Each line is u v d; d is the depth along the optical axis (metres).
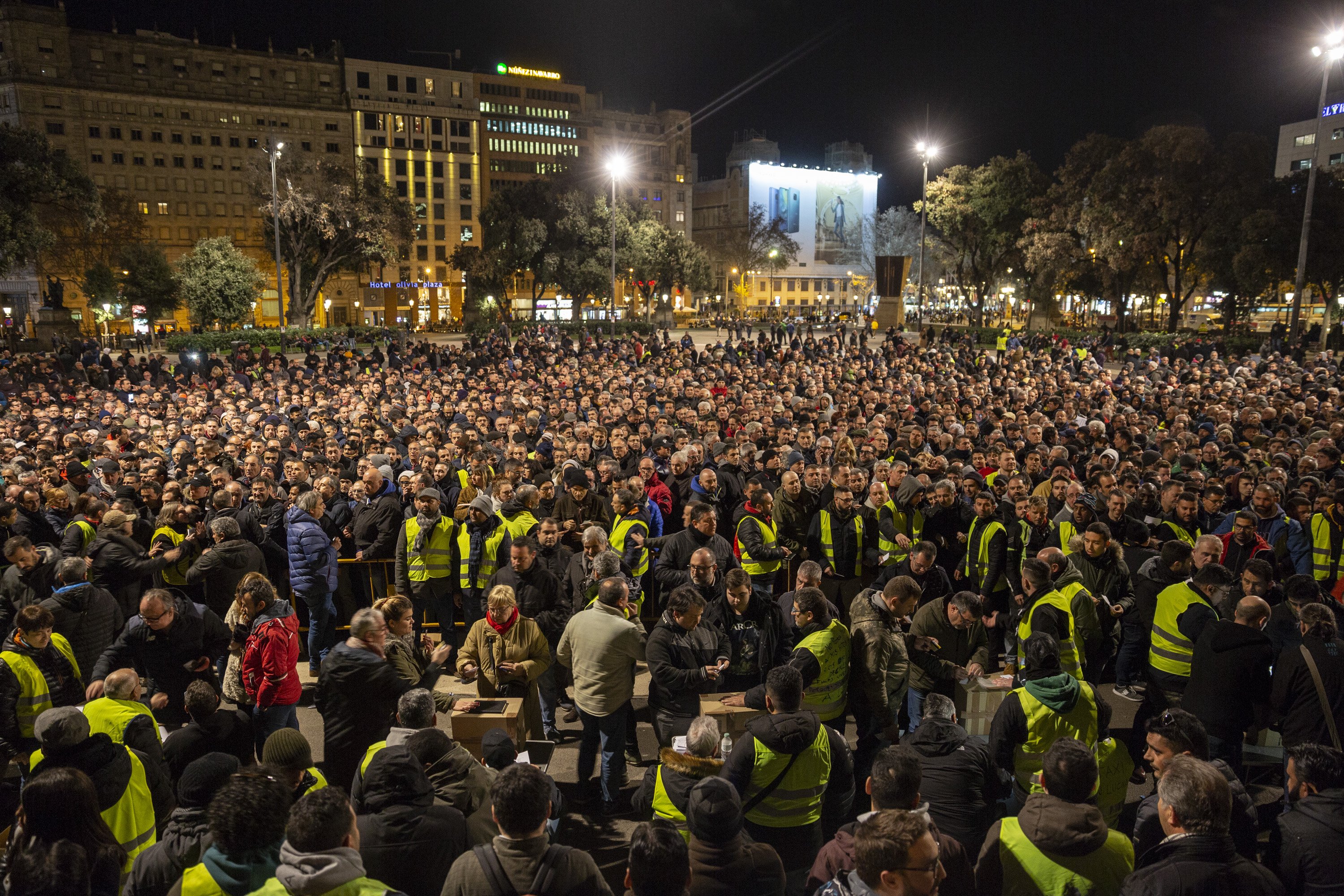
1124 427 12.84
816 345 36.56
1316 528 7.78
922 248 49.78
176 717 6.71
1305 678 4.98
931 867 2.79
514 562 6.67
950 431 12.88
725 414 15.63
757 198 138.88
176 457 11.81
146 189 82.69
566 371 25.05
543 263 68.62
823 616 5.51
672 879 3.03
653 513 8.91
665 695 5.71
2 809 4.64
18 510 8.77
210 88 85.81
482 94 106.56
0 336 46.09
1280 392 16.72
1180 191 42.09
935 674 6.15
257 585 5.88
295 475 9.79
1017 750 4.77
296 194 54.94
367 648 5.25
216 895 3.06
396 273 97.31
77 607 6.33
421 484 8.81
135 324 61.56
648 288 64.75
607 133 118.19
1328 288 43.38
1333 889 3.54
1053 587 6.37
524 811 3.23
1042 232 50.53
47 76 77.38
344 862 3.00
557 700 7.06
